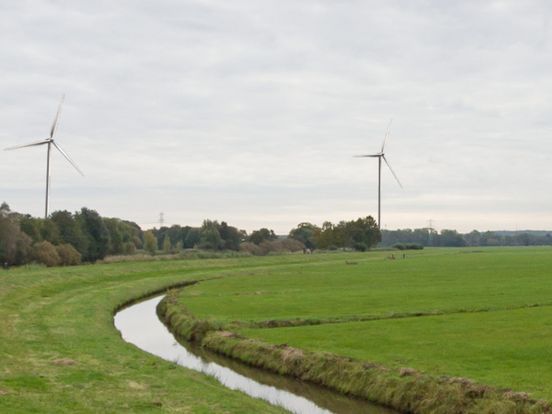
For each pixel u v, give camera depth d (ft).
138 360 114.62
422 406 88.53
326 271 351.46
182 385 96.53
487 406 81.97
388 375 98.94
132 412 80.43
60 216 416.87
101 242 447.42
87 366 107.14
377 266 387.96
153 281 291.17
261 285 269.23
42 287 230.89
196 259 441.68
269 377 113.80
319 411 92.38
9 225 326.65
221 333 144.25
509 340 123.85
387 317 162.40
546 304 177.88
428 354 112.47
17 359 109.91
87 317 170.40
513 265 367.25
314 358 113.50
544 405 78.13
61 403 81.92
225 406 85.76
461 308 172.55
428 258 492.95
